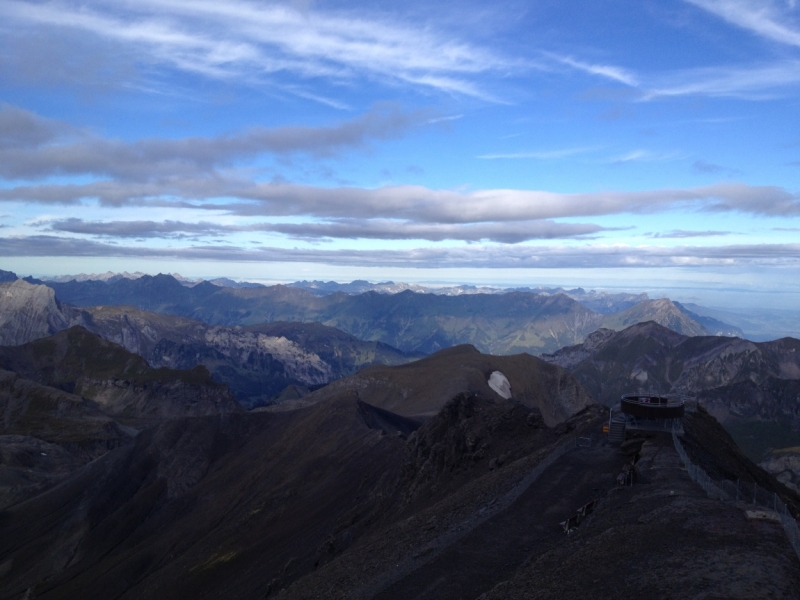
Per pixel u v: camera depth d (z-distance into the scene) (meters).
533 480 41.62
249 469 155.25
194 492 161.62
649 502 31.91
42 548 154.62
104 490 173.25
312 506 103.19
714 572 21.03
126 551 136.88
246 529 109.25
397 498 72.31
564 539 31.12
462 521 37.47
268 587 67.75
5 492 199.75
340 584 36.47
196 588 91.00
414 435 81.25
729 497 30.38
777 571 20.41
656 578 21.77
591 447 49.94
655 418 52.22
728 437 66.12
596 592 22.19
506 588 26.00
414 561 32.38
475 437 68.12
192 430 193.88
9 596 139.50
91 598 115.75
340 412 150.25
